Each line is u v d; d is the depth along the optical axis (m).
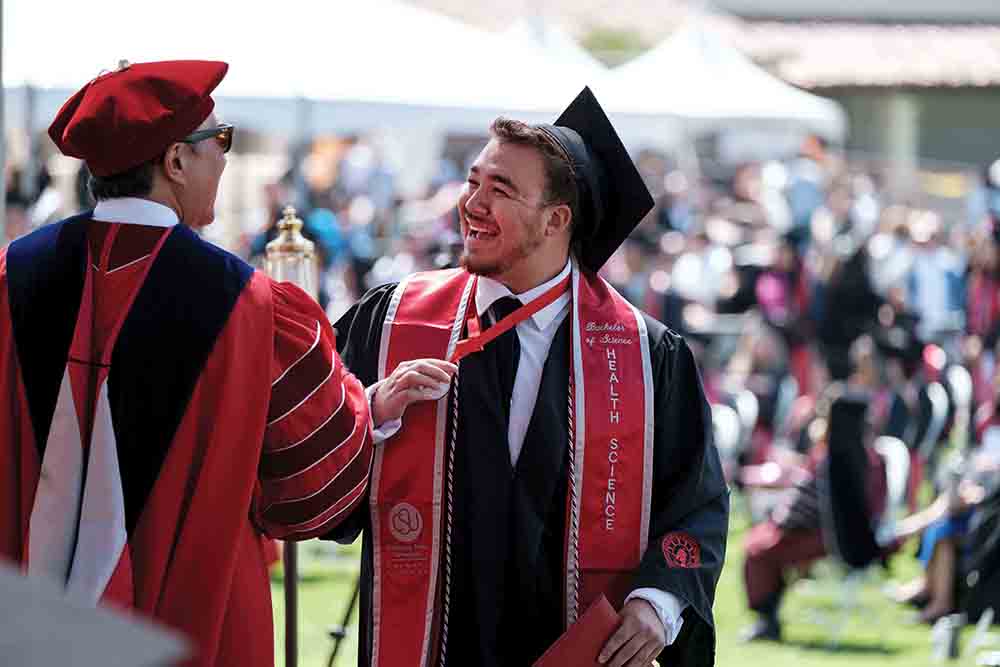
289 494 5.04
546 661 5.05
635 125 22.20
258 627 5.09
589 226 5.42
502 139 5.30
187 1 14.43
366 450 5.13
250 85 14.55
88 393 4.86
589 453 5.27
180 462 4.85
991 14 47.75
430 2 43.84
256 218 23.80
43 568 4.78
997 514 12.17
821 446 13.16
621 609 5.23
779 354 19.28
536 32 24.28
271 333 5.00
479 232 5.29
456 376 5.29
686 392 5.50
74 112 5.03
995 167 28.16
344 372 5.21
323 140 32.59
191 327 4.89
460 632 5.28
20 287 4.94
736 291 21.34
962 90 43.47
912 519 14.66
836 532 12.91
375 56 15.80
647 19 47.28
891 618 13.96
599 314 5.40
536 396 5.30
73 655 2.45
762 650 12.80
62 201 19.17
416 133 35.84
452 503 5.26
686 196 30.14
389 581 5.26
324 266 19.30
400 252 22.17
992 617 12.12
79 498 4.82
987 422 15.00
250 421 4.93
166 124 4.89
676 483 5.44
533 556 5.23
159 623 4.82
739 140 38.59
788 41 46.47
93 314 4.90
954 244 27.92
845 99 44.31
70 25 13.27
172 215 5.01
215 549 4.87
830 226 25.00
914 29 46.97
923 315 23.41
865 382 17.39
